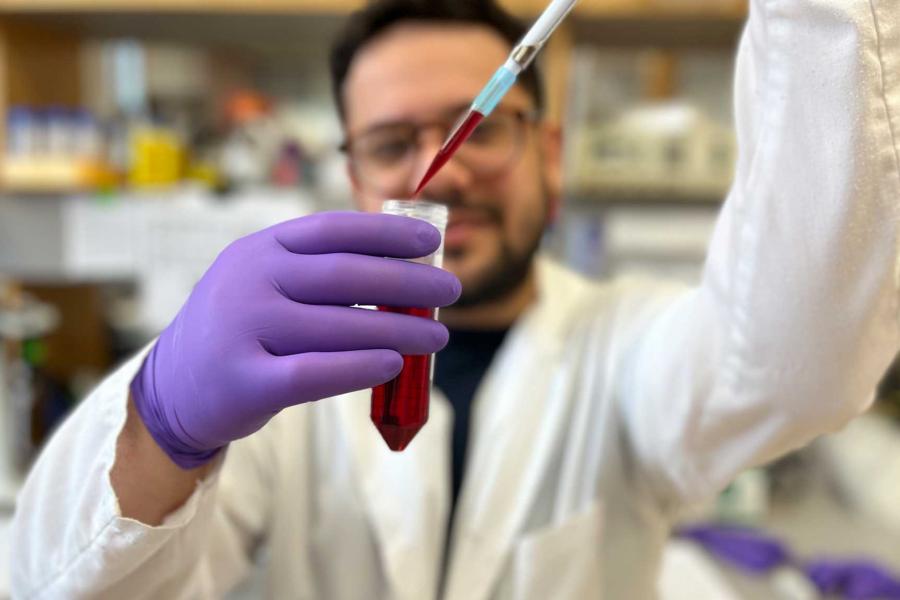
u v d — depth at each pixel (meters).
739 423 0.54
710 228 1.47
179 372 0.43
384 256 0.42
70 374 1.55
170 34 1.40
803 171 0.43
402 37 0.77
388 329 0.41
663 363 0.62
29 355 1.30
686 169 1.37
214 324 0.41
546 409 0.83
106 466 0.43
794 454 1.48
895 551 1.18
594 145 1.38
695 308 0.57
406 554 0.73
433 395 0.83
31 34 1.34
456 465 0.82
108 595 0.46
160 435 0.45
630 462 0.79
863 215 0.41
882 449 1.40
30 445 1.28
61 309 1.54
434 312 0.47
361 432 0.80
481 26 0.79
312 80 1.61
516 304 0.89
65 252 1.46
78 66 1.50
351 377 0.39
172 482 0.46
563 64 1.16
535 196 0.80
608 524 0.80
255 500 0.76
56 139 1.30
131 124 1.46
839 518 1.33
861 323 0.44
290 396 0.39
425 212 0.46
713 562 1.13
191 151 1.53
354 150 0.82
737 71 0.48
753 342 0.49
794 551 1.17
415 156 0.76
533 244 0.81
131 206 1.45
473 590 0.74
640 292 0.91
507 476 0.79
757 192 0.46
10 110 1.29
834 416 0.49
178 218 1.45
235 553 0.72
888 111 0.40
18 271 1.46
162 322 1.47
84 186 1.30
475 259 0.77
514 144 0.77
